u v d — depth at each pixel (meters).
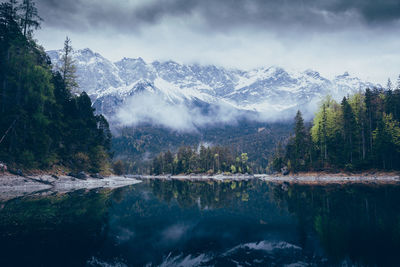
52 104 60.31
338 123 78.19
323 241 14.12
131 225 19.86
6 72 50.00
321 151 78.50
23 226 17.44
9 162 46.41
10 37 51.28
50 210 23.50
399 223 16.97
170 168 195.25
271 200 33.41
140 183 89.56
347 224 17.31
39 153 53.09
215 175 174.88
